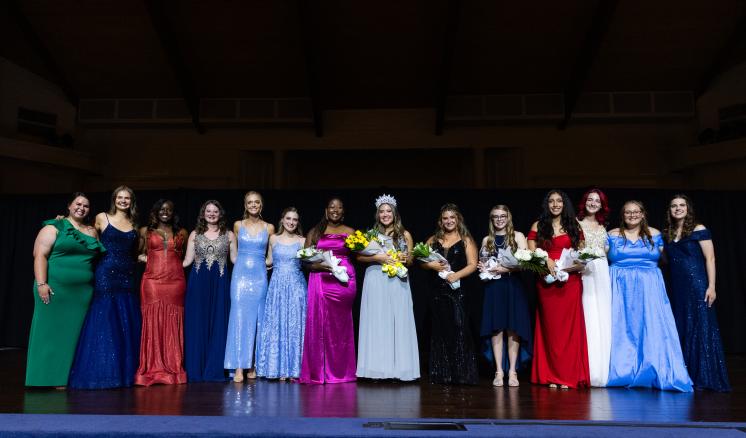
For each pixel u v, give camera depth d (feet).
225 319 13.06
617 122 33.76
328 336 12.53
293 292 13.05
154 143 34.81
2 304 23.88
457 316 12.41
